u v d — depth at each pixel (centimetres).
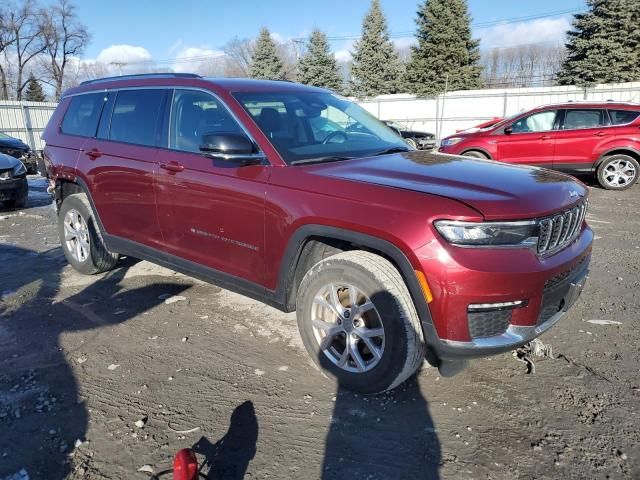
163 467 245
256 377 323
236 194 338
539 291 266
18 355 355
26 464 248
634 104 1020
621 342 365
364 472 242
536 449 255
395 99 3344
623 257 575
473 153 1137
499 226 256
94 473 241
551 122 1077
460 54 3797
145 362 344
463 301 254
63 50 5681
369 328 295
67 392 308
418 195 270
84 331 392
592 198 967
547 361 339
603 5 3259
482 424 276
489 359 343
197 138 379
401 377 282
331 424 277
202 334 384
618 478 236
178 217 386
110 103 466
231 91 371
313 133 369
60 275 525
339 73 4794
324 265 303
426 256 257
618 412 284
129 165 421
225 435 268
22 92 5609
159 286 486
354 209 282
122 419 281
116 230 456
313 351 320
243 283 352
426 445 260
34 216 856
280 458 251
